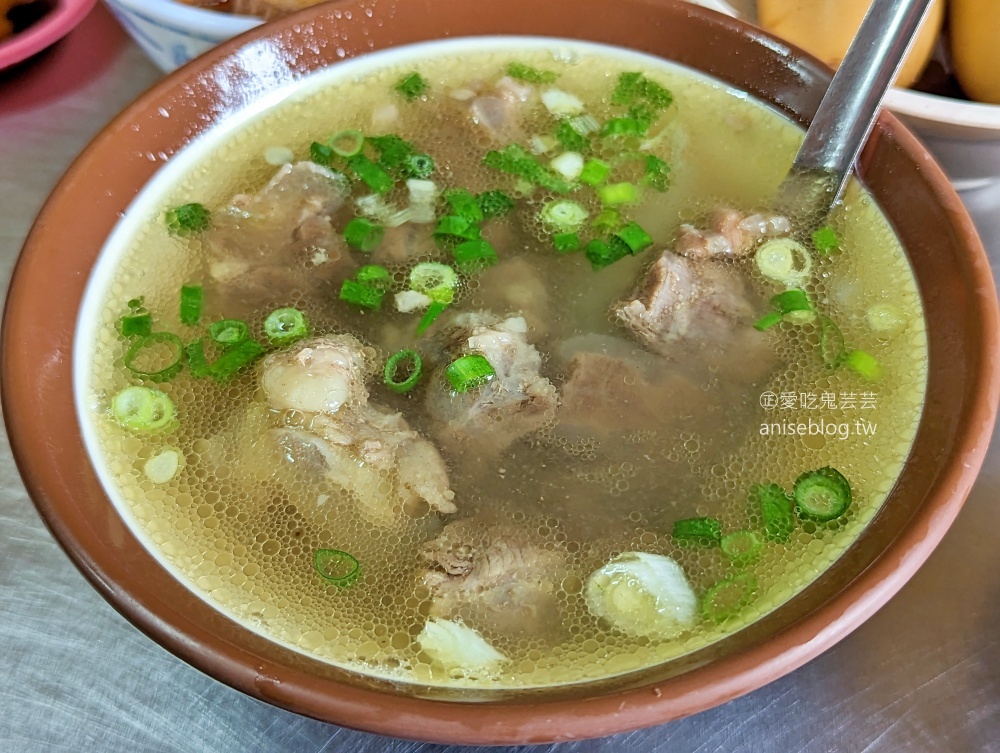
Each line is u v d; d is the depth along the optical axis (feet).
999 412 0.65
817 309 0.58
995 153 0.74
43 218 0.55
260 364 0.56
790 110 0.66
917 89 0.82
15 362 0.49
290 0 0.76
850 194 0.61
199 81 0.63
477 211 0.64
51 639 0.58
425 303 0.60
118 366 0.56
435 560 0.50
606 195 0.65
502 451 0.55
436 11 0.69
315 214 0.63
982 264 0.51
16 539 0.61
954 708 0.54
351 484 0.52
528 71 0.71
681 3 0.67
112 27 0.93
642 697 0.40
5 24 0.88
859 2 0.73
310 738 0.54
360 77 0.70
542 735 0.40
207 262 0.61
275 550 0.50
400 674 0.46
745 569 0.49
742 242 0.61
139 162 0.61
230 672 0.41
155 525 0.50
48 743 0.54
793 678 0.55
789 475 0.52
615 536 0.51
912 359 0.54
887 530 0.46
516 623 0.49
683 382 0.57
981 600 0.58
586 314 0.60
